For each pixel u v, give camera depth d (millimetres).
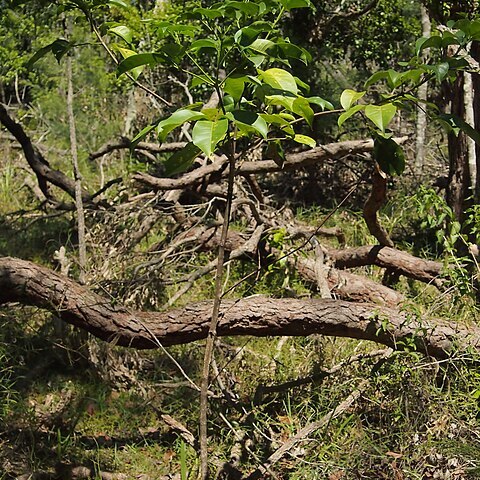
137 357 5273
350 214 8195
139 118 11164
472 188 6164
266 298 4406
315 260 6203
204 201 7090
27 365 5234
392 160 3348
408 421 4141
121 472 4199
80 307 4207
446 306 5570
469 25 2980
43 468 4164
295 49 3162
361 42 9828
